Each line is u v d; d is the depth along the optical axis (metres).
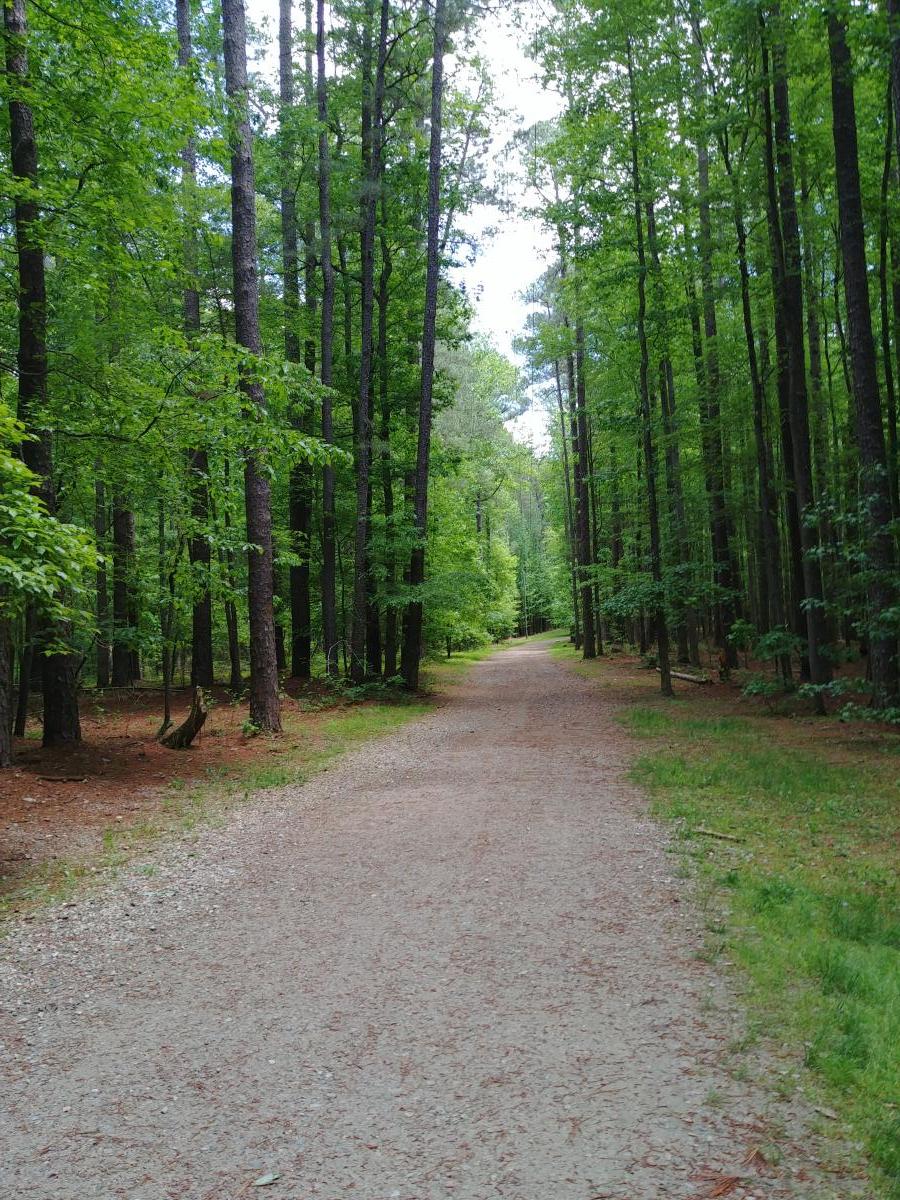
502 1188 2.64
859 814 7.75
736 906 5.25
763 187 14.84
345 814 8.49
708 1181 2.62
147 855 7.16
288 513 24.17
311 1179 2.75
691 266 17.09
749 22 12.70
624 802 8.41
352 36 19.75
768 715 15.04
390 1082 3.34
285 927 5.28
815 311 18.69
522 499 76.44
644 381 18.31
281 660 27.02
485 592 23.20
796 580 18.06
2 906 5.90
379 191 19.08
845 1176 2.63
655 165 16.97
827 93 14.66
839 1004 3.87
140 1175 2.82
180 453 12.16
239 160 13.29
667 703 17.56
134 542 18.34
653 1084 3.21
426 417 20.22
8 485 6.54
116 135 10.14
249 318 13.38
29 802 8.74
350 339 23.39
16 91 9.34
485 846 6.95
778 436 18.33
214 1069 3.53
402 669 21.22
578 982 4.21
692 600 18.27
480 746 12.91
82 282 10.80
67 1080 3.50
